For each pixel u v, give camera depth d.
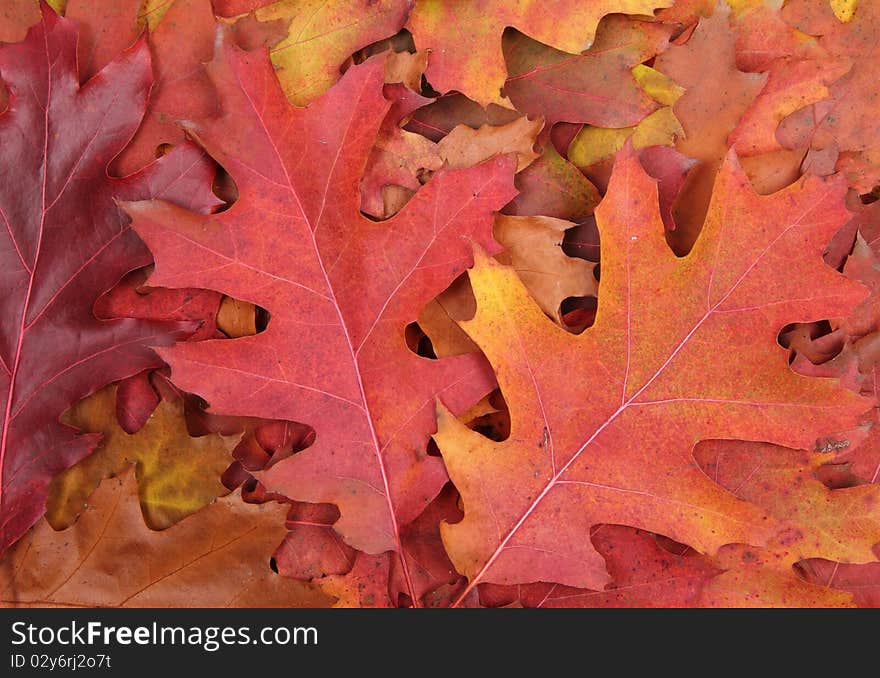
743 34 0.68
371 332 0.64
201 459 0.65
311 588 0.65
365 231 0.64
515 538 0.64
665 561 0.66
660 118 0.67
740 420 0.63
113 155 0.65
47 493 0.64
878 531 0.65
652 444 0.64
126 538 0.64
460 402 0.64
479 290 0.63
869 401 0.63
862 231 0.68
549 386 0.64
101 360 0.65
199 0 0.65
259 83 0.63
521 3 0.66
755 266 0.63
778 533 0.66
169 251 0.63
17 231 0.64
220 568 0.64
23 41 0.64
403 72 0.66
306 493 0.64
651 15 0.66
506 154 0.64
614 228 0.63
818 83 0.68
